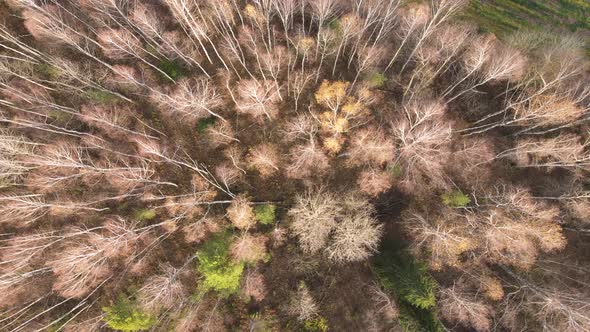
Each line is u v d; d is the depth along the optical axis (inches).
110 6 1124.5
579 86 1170.6
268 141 1274.6
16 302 1122.7
